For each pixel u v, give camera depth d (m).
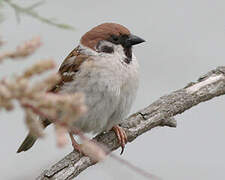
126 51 9.22
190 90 9.85
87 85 8.98
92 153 3.30
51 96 3.14
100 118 9.11
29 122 3.25
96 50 9.16
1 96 3.02
